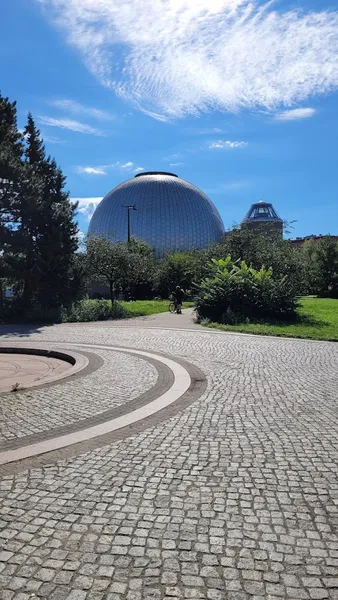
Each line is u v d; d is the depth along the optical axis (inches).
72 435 219.9
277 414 252.8
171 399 285.0
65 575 113.7
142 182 3767.2
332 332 631.8
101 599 105.3
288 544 127.0
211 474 173.5
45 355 493.0
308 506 148.6
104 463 185.2
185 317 973.8
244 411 259.1
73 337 634.8
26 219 968.3
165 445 205.2
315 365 400.5
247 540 128.9
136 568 116.3
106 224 3693.4
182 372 369.4
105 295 1929.1
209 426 232.2
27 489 161.9
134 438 214.8
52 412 261.1
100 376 358.0
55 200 1058.7
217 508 147.3
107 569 116.0
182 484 165.0
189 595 106.6
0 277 973.8
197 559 120.0
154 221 3595.0
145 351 486.3
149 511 145.5
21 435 222.4
